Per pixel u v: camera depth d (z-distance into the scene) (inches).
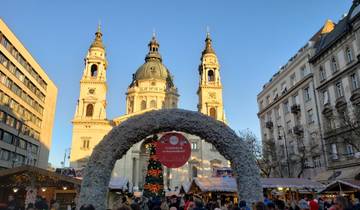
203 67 3004.4
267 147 1881.2
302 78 1656.0
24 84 2151.8
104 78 2802.7
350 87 1298.0
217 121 512.7
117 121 2635.3
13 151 1985.7
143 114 509.4
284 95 1836.9
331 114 1405.0
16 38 1999.3
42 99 2502.5
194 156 2613.2
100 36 2992.1
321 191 873.5
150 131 497.0
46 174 778.2
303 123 1630.2
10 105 1946.4
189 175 2541.8
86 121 2600.9
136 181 2377.0
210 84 2947.8
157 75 3137.3
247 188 475.8
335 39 1391.5
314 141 1518.2
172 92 3083.2
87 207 282.0
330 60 1450.5
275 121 1950.1
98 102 2704.2
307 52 1632.6
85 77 2765.7
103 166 470.9
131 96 3004.4
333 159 1358.3
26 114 2194.9
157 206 417.7
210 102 2851.9
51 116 2699.3
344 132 1280.8
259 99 2230.6
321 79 1519.4
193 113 512.7
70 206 836.6
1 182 773.9
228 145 498.0
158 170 771.4
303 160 1482.5
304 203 593.3
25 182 778.8
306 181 1007.6
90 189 456.4
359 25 1238.3
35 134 2356.1
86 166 474.9
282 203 462.3
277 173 1840.6
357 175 1148.5
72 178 800.9
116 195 1267.2
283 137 1834.4
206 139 506.6
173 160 466.0
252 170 488.7
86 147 2549.2
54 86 2778.1
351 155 1245.1
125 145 487.2
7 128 1913.1
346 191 839.7
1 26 1815.9
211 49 3120.1
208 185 970.1
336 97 1391.5
